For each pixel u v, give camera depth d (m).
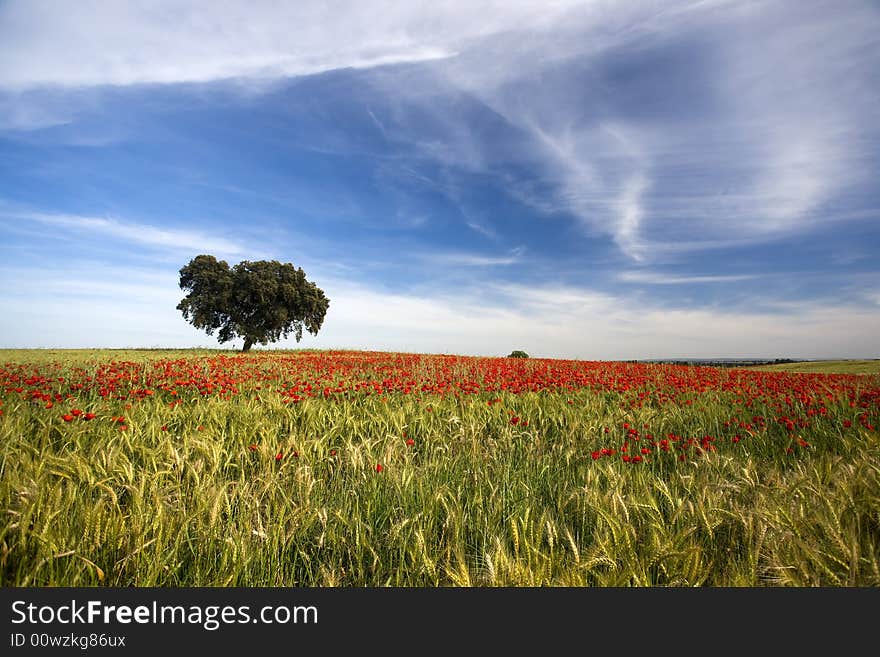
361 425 6.54
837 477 3.96
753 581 2.75
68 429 5.36
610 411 8.11
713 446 5.79
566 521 3.92
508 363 19.36
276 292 44.84
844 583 2.76
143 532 3.00
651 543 3.00
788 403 8.84
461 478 4.72
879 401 8.35
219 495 3.34
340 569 3.26
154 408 7.24
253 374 13.19
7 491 3.15
